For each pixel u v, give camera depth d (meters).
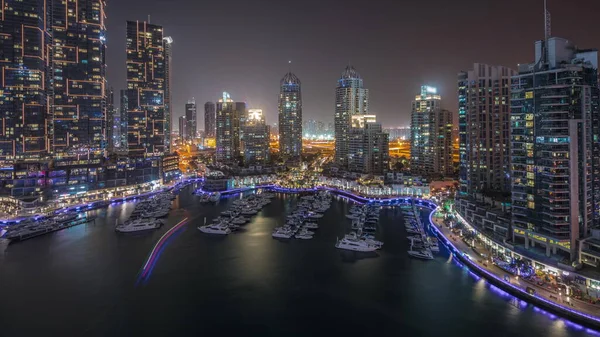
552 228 162.62
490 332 133.88
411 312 148.38
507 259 179.00
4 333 133.62
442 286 169.25
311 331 136.62
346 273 185.62
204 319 144.00
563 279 151.38
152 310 150.38
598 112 175.38
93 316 145.50
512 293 157.75
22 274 183.25
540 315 142.12
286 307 153.00
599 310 135.12
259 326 139.62
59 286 170.25
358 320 143.62
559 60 171.75
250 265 196.50
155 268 191.88
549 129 164.50
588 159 168.12
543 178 166.88
